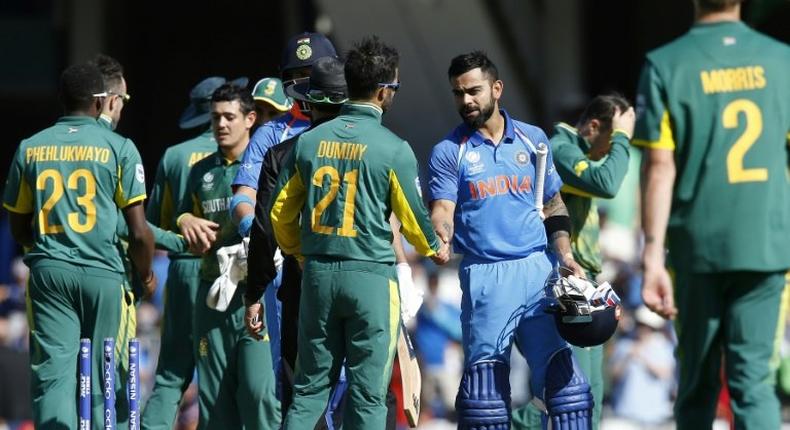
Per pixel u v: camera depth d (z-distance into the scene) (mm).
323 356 23875
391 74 23969
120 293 27109
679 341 22594
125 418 27188
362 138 23625
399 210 23547
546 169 26406
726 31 22094
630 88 75062
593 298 24750
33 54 75688
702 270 22062
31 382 26984
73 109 27078
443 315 48844
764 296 22094
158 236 28703
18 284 49125
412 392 24781
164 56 81062
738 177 21844
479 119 25750
